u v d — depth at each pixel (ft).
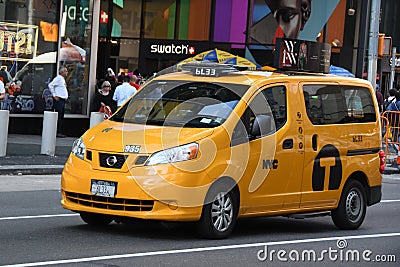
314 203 37.78
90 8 80.74
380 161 42.01
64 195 33.63
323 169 38.06
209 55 73.72
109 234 34.06
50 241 31.89
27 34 76.02
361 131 40.60
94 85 81.61
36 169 55.11
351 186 40.16
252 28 93.66
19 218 37.19
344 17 96.73
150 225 36.88
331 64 96.78
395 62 113.60
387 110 87.10
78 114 81.05
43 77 77.46
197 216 32.53
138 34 93.09
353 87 40.81
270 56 93.81
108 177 32.12
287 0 94.02
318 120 37.93
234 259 30.30
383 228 41.29
